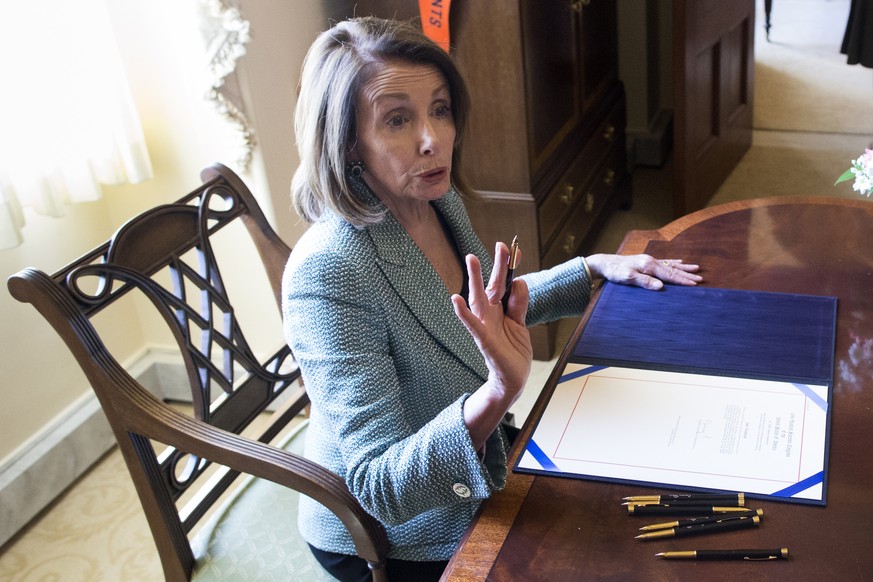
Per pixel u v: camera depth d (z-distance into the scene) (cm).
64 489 246
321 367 117
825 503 101
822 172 374
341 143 119
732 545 98
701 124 334
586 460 112
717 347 131
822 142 401
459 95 125
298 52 244
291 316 121
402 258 127
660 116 406
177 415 133
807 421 113
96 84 218
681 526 100
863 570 93
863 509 100
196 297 262
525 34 244
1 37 203
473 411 107
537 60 257
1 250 224
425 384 127
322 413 118
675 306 144
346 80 117
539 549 100
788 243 161
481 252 146
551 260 278
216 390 266
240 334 161
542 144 269
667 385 123
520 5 238
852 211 170
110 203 252
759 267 154
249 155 234
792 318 137
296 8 240
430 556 131
